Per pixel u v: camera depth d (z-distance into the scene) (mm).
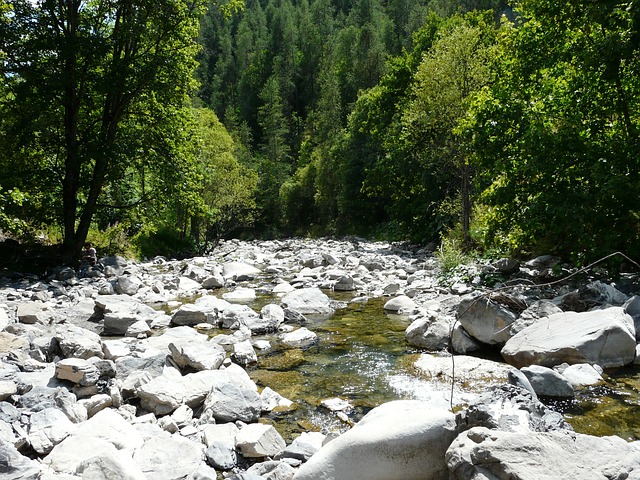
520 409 3977
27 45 16953
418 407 4473
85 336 7719
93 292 13352
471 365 7141
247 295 13422
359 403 6062
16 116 18406
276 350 8445
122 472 3732
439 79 21641
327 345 8734
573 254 11516
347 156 50188
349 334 9484
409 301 11656
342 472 3770
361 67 64625
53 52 17578
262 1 132500
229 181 33656
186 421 5406
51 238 20391
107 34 19406
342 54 80562
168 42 19875
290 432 5270
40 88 16953
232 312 10398
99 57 18062
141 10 18250
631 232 10734
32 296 12000
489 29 28109
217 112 96125
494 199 12516
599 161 10852
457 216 24250
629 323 7340
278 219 65625
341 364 7637
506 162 12352
